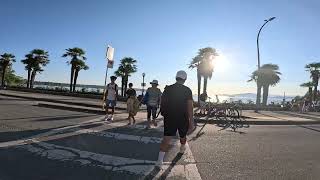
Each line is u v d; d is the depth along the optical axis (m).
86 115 17.61
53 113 17.98
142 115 19.38
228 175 7.56
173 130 8.11
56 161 8.02
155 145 10.41
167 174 7.34
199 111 23.75
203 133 14.02
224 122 19.27
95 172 7.29
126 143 10.55
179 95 8.19
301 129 18.33
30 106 21.94
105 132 12.34
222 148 10.69
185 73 8.38
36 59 72.81
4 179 6.54
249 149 10.78
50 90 58.81
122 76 69.50
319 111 47.28
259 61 34.75
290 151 10.84
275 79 51.28
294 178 7.59
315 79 67.38
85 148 9.51
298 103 46.03
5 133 11.11
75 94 46.25
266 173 7.89
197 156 9.26
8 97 32.19
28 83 73.12
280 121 21.25
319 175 7.93
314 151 11.06
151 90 14.04
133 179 6.90
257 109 36.97
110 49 18.61
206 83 50.97
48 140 10.32
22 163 7.71
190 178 7.15
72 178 6.82
